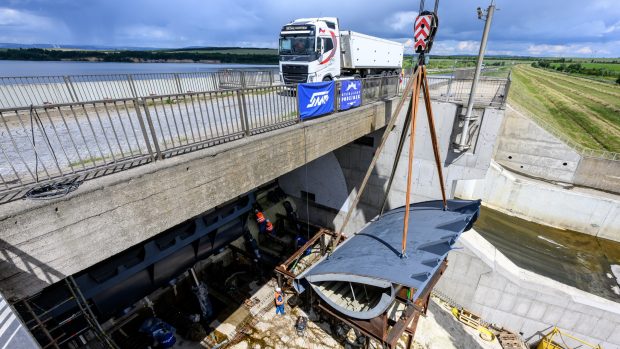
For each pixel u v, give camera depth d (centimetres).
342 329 1308
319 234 1563
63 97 1251
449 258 1593
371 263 930
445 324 1505
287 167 904
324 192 2023
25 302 504
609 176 2553
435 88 1825
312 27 1755
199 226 1277
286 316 1361
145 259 1070
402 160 1647
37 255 441
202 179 654
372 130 1406
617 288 2064
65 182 485
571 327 1510
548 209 2606
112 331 1148
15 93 1100
